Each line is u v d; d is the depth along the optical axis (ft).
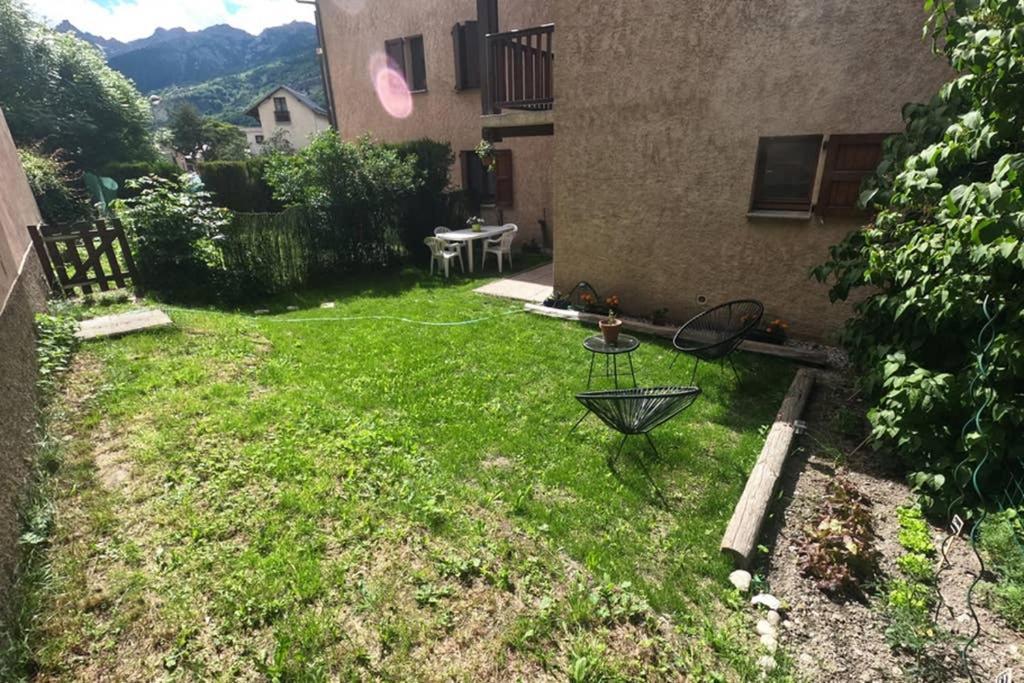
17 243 17.03
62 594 7.30
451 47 37.60
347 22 42.75
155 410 12.48
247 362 16.15
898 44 14.23
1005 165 7.82
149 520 8.93
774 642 7.08
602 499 10.13
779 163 17.25
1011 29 8.19
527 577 8.05
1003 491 9.11
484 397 14.43
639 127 19.07
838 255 13.46
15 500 8.25
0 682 5.98
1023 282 8.73
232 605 7.34
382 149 33.60
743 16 16.15
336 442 11.69
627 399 10.69
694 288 19.74
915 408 9.55
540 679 6.53
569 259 22.54
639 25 18.01
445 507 9.68
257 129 170.71
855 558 8.17
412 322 21.29
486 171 39.60
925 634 7.08
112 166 54.29
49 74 55.93
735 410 13.87
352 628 7.13
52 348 14.39
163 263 22.79
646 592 7.84
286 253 27.14
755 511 9.31
